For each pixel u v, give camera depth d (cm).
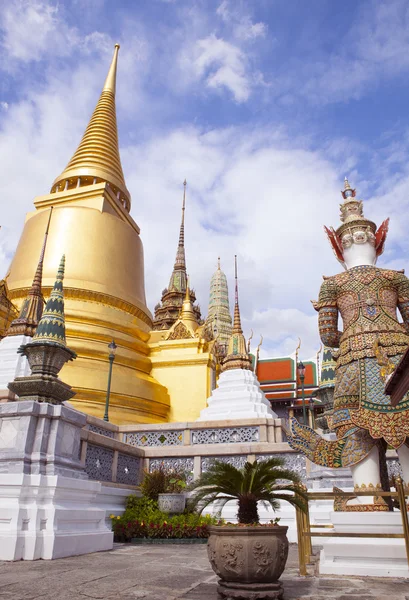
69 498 843
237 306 2053
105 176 2833
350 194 966
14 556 720
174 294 4869
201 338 2412
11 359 1424
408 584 603
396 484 653
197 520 1223
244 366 1906
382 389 724
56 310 968
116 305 2306
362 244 895
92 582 579
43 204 2720
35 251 2358
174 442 1598
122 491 1323
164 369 2300
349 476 1270
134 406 1984
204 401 2188
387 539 687
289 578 655
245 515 577
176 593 530
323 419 1667
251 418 1570
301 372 2400
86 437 1223
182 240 5303
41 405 860
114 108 3319
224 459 1482
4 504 767
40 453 830
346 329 814
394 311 804
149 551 955
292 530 1242
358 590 562
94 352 2023
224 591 511
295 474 600
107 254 2416
